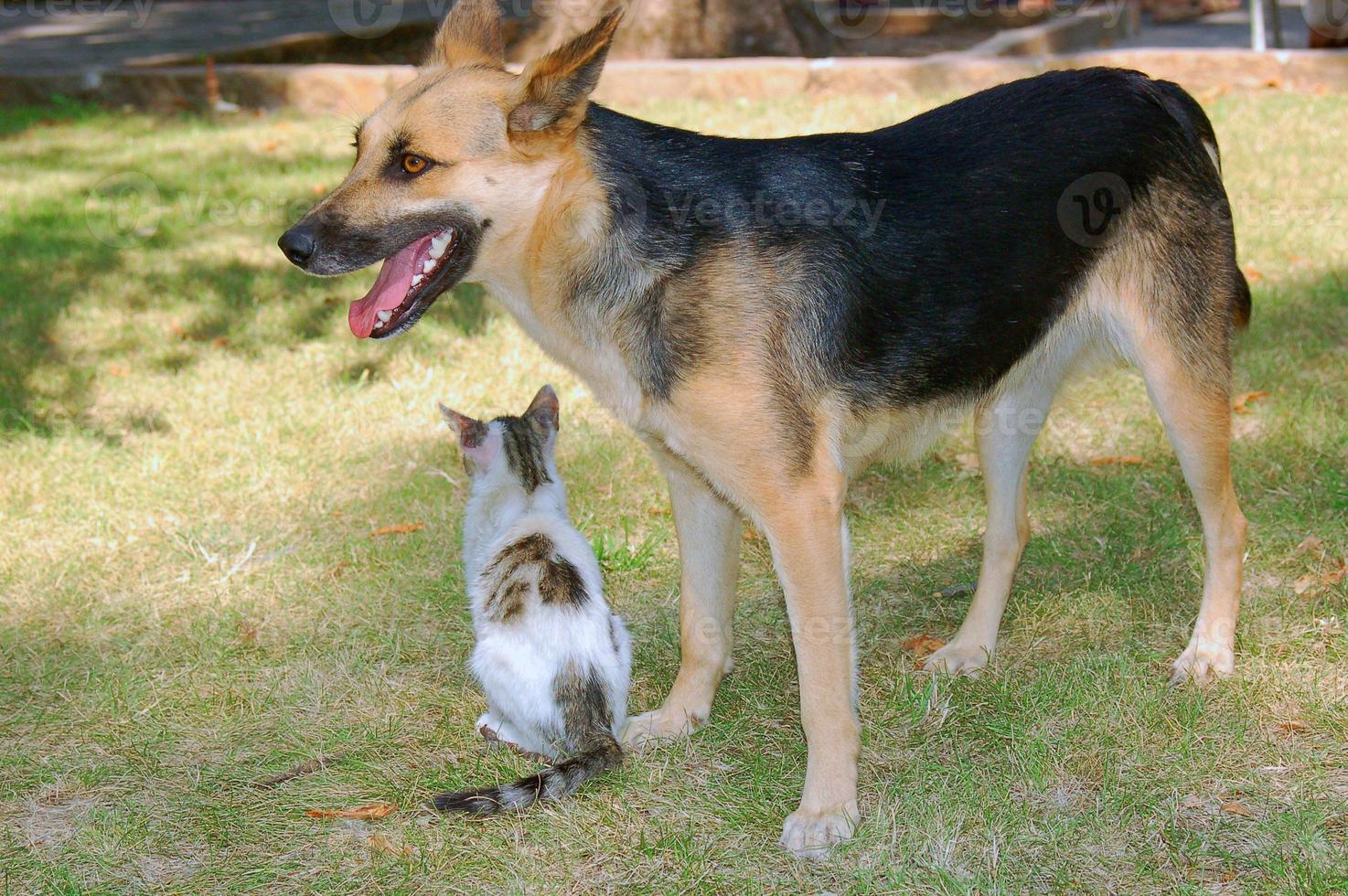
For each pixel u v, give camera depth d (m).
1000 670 4.70
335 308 8.41
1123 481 5.95
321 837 3.94
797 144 4.08
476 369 7.41
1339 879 3.53
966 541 5.66
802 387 3.85
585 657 4.08
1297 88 13.19
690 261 3.78
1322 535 5.33
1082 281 4.37
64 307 8.47
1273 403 6.46
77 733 4.48
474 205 3.81
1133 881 3.62
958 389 4.26
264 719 4.55
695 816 3.98
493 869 3.78
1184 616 4.97
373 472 6.38
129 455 6.50
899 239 4.00
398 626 5.11
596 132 3.88
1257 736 4.20
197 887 3.74
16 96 14.93
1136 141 4.32
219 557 5.64
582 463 6.39
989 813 3.91
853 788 3.93
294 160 12.10
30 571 5.53
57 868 3.81
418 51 16.81
